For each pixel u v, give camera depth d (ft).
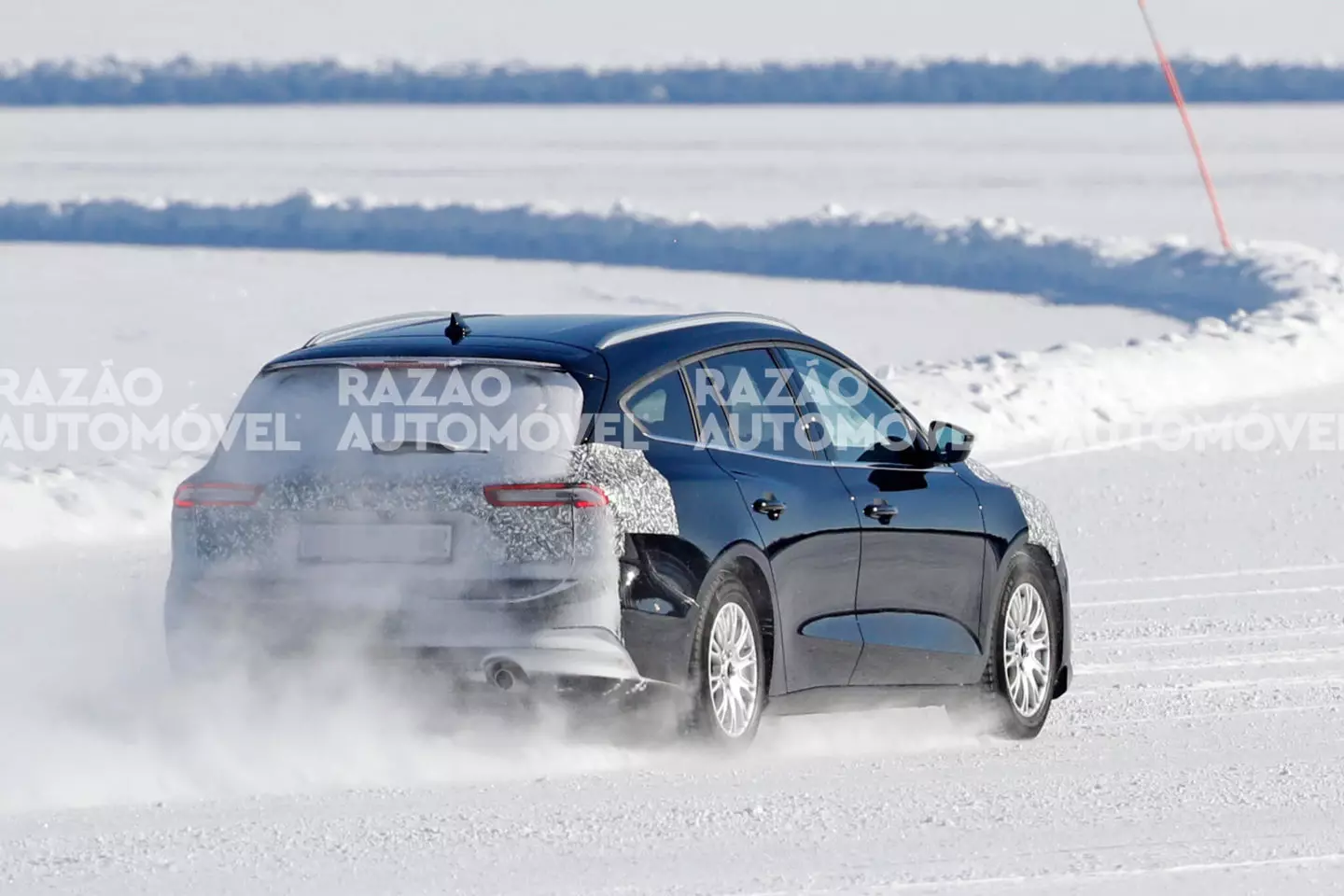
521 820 71.31
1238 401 254.06
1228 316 336.49
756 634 85.92
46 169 647.97
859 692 91.30
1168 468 205.26
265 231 481.46
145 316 347.56
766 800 75.97
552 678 79.30
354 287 394.52
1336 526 172.55
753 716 85.81
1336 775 82.89
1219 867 63.72
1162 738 95.20
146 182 604.49
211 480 83.51
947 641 94.99
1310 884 61.21
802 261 428.15
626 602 80.43
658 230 452.35
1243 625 130.93
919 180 586.04
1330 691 108.68
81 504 170.81
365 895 59.93
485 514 80.18
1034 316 354.95
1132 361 258.57
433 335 85.87
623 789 78.02
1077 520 177.37
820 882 61.41
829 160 646.33
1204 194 540.93
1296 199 526.98
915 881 61.57
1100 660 119.96
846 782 80.84
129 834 68.64
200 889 60.64
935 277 412.57
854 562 90.53
